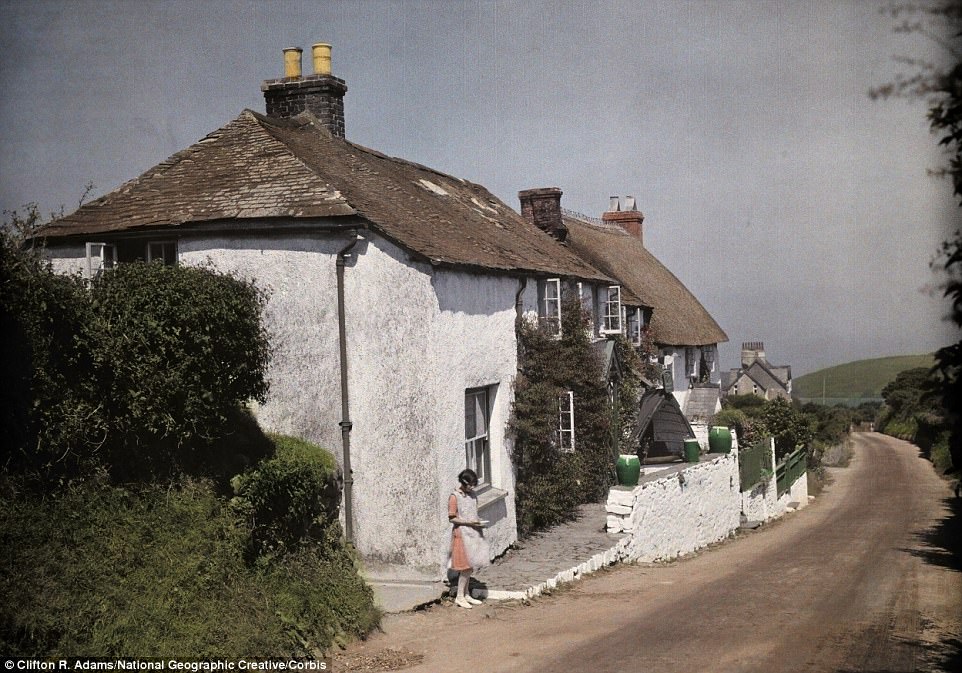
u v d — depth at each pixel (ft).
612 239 115.75
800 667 25.82
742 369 239.71
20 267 29.40
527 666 27.04
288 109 60.29
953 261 17.71
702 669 25.81
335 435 40.91
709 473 69.15
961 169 17.30
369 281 40.55
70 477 29.94
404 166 67.26
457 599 37.17
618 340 75.15
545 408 51.98
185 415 32.55
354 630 31.32
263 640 27.48
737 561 54.65
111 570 27.09
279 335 41.55
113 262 43.62
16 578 24.80
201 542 30.40
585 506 62.03
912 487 120.26
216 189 44.34
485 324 46.52
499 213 74.49
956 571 47.34
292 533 35.14
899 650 27.94
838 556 55.62
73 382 30.45
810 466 132.98
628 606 37.11
